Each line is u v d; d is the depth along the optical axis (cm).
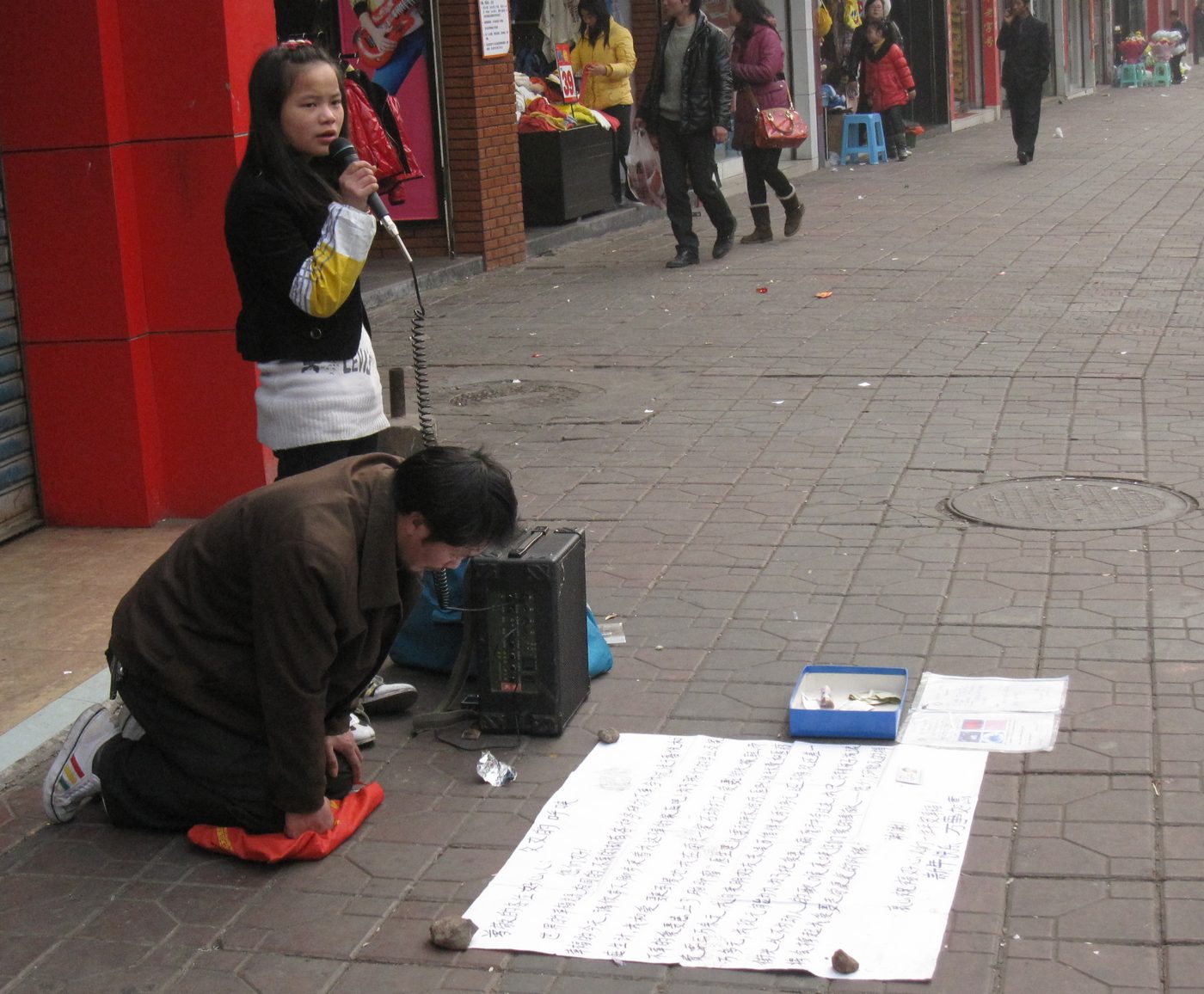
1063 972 303
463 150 1210
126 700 373
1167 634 459
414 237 1234
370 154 685
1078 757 388
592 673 450
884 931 319
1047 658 447
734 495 619
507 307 1071
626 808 376
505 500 344
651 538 572
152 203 593
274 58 386
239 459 614
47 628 516
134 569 569
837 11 2158
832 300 1025
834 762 392
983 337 889
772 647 466
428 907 341
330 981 316
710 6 1831
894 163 1989
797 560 541
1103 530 552
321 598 340
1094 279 1057
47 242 593
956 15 2705
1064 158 1923
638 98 1622
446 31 1187
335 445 408
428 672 466
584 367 868
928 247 1230
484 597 412
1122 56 3825
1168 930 314
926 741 400
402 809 385
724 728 416
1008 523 566
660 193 1212
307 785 354
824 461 659
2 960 329
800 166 1923
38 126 583
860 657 455
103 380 604
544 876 349
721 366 851
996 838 353
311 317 399
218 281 596
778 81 1265
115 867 366
